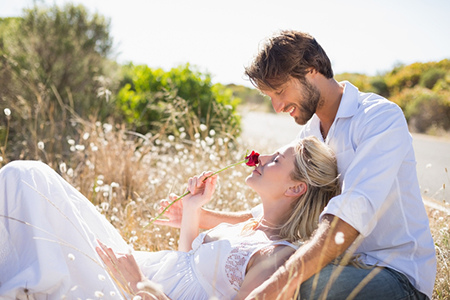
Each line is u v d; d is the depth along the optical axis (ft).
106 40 25.88
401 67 65.77
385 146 5.90
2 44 23.50
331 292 5.36
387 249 6.14
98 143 15.58
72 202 6.77
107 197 12.44
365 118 6.39
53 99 22.43
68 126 19.31
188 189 7.58
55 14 24.70
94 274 6.06
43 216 6.14
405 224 6.08
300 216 6.57
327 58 6.90
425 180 17.54
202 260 6.34
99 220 6.99
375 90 62.95
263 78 6.75
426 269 6.01
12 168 6.30
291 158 6.73
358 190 5.60
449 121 45.19
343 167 6.70
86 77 24.13
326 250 5.22
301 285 5.52
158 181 13.41
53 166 15.01
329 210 5.48
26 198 6.12
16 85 21.65
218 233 7.06
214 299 5.03
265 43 6.79
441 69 59.00
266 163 6.96
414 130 46.85
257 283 5.62
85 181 13.26
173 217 8.17
